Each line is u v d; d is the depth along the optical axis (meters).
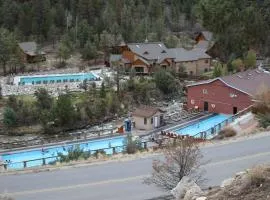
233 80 52.38
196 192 13.92
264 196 11.78
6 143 45.75
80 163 26.12
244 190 12.45
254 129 34.41
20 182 22.55
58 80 72.44
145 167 24.58
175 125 46.75
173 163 18.67
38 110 52.66
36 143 44.38
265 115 37.66
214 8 94.81
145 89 60.69
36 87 66.38
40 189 21.38
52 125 50.22
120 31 98.69
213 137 34.25
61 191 21.03
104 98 57.22
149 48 76.88
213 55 85.81
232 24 90.62
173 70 70.38
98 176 23.20
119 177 22.92
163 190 19.91
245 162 25.02
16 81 71.69
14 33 94.62
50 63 87.62
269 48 87.12
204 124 47.28
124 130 46.59
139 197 19.83
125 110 56.41
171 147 19.56
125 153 29.67
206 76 70.81
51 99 55.31
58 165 25.89
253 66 71.44
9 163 32.91
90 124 51.84
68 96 55.47
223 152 27.30
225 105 51.66
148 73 73.50
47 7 103.81
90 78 72.31
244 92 49.88
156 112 47.78
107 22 102.25
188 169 18.41
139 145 32.25
